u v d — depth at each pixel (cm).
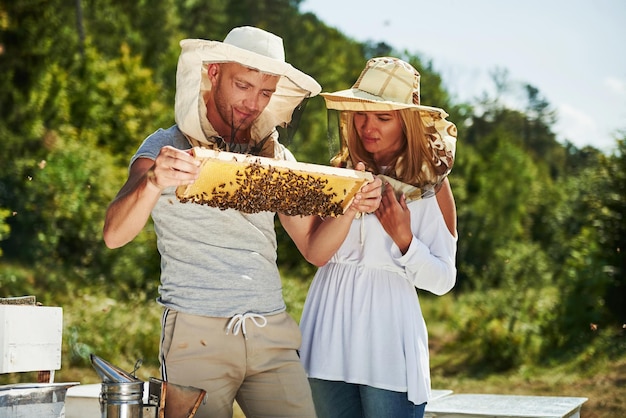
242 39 286
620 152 1425
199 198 257
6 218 1360
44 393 279
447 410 457
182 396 253
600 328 1269
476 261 2350
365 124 338
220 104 284
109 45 2350
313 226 322
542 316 1323
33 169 1438
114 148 1767
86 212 1342
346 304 334
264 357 284
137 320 1015
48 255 1288
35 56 1752
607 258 1348
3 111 1591
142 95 1948
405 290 335
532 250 1806
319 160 1881
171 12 2702
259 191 262
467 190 2934
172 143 285
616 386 976
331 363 332
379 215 326
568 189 1998
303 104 301
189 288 276
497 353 1172
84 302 1060
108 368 247
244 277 280
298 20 3275
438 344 1332
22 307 319
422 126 332
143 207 254
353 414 338
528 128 4778
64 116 1686
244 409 296
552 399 505
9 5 1755
